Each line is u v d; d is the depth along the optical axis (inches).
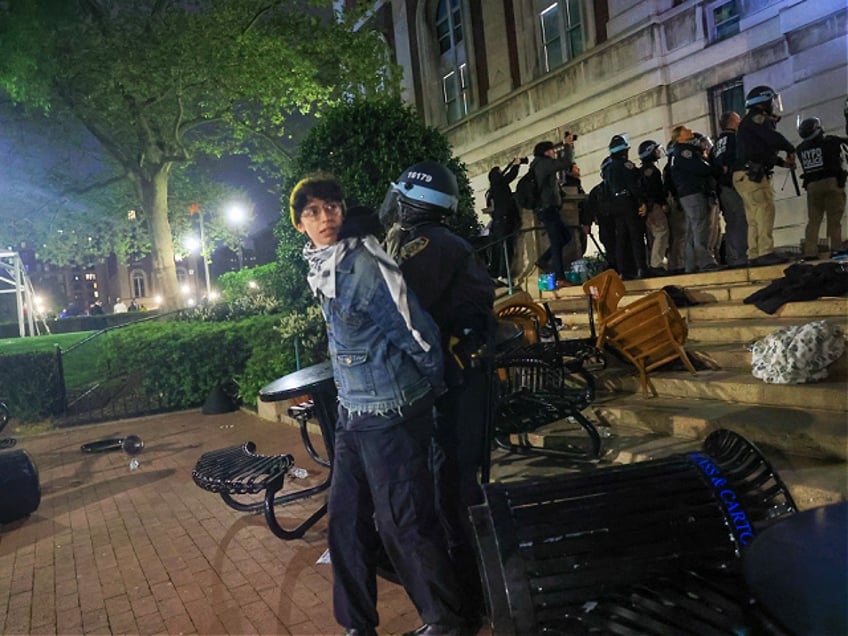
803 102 436.5
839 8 409.4
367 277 102.0
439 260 115.7
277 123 605.3
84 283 3083.2
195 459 266.5
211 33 521.3
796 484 135.7
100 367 405.1
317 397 160.2
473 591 119.9
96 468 265.3
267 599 137.3
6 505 197.3
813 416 164.7
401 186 122.5
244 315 527.8
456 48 770.2
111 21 542.9
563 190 376.8
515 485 89.4
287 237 313.6
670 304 198.1
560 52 634.8
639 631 73.4
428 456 117.0
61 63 524.7
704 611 75.5
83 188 733.3
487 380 122.9
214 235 892.6
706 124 500.1
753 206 288.0
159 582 150.0
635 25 538.0
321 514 169.6
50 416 373.1
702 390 198.2
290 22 581.9
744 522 87.6
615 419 200.7
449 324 120.4
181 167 810.8
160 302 687.7
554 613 79.9
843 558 64.1
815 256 297.4
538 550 82.7
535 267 368.8
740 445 100.5
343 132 294.8
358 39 587.2
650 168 335.6
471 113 738.8
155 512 201.6
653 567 83.7
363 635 109.0
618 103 562.3
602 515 86.4
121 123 665.0
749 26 461.7
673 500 89.0
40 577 159.2
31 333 711.7
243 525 182.2
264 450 270.2
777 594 59.7
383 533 106.8
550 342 207.9
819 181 301.0
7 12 424.2
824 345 176.1
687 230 307.0
